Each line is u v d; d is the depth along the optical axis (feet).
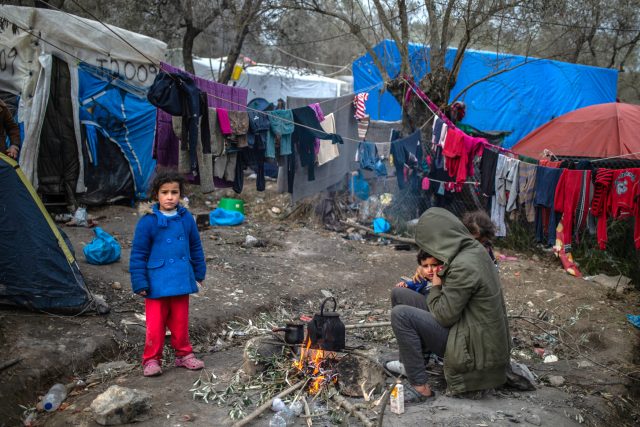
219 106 22.79
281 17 42.11
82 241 22.61
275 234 28.17
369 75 45.60
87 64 27.02
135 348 15.01
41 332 14.38
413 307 12.26
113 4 42.24
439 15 31.30
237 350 15.49
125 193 29.55
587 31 45.52
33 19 25.17
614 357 16.88
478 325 11.72
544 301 21.50
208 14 41.68
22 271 15.08
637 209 20.01
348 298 21.31
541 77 44.86
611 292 22.59
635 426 13.20
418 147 28.27
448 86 31.04
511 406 12.24
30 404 12.28
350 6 35.73
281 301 19.75
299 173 25.52
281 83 52.06
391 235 29.07
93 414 11.22
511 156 25.31
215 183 21.22
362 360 12.88
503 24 31.91
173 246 13.10
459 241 11.81
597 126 31.45
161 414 11.45
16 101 25.31
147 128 29.96
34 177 25.44
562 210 22.40
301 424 11.18
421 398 12.21
